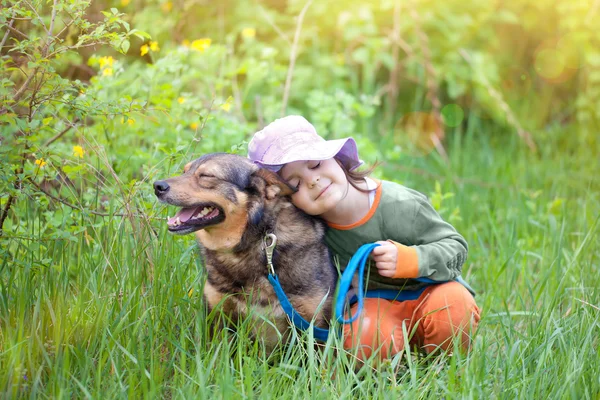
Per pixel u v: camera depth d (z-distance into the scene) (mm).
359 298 3562
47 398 2967
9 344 3180
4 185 3621
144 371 3078
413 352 3811
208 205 3514
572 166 7492
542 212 5961
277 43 8141
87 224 4059
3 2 3625
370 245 3566
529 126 8547
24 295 3441
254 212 3547
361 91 8641
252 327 3674
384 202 3732
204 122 4609
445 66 8328
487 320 4094
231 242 3596
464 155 7621
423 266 3607
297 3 8125
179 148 4148
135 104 3936
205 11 7934
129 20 7000
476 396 3158
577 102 8328
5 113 3623
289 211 3670
